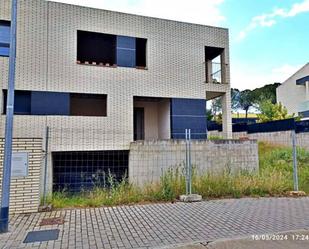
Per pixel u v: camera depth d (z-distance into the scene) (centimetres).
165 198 732
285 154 1401
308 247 413
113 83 1302
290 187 850
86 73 1263
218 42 1518
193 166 966
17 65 1164
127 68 1334
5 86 1129
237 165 1177
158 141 1140
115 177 1212
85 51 1437
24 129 1152
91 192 856
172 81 1408
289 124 1744
